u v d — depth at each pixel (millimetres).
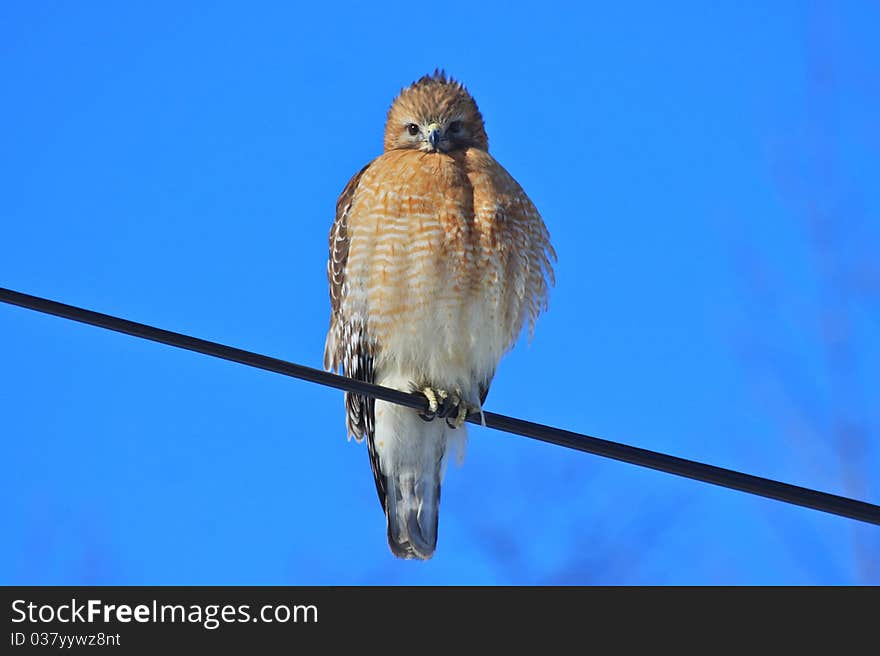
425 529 12664
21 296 8773
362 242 11914
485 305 11906
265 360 9297
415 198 11742
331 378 9742
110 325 8906
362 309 12070
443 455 12578
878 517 8867
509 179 12234
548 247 12492
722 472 9047
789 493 8922
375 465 12789
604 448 9258
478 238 11820
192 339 9141
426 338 11875
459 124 13000
